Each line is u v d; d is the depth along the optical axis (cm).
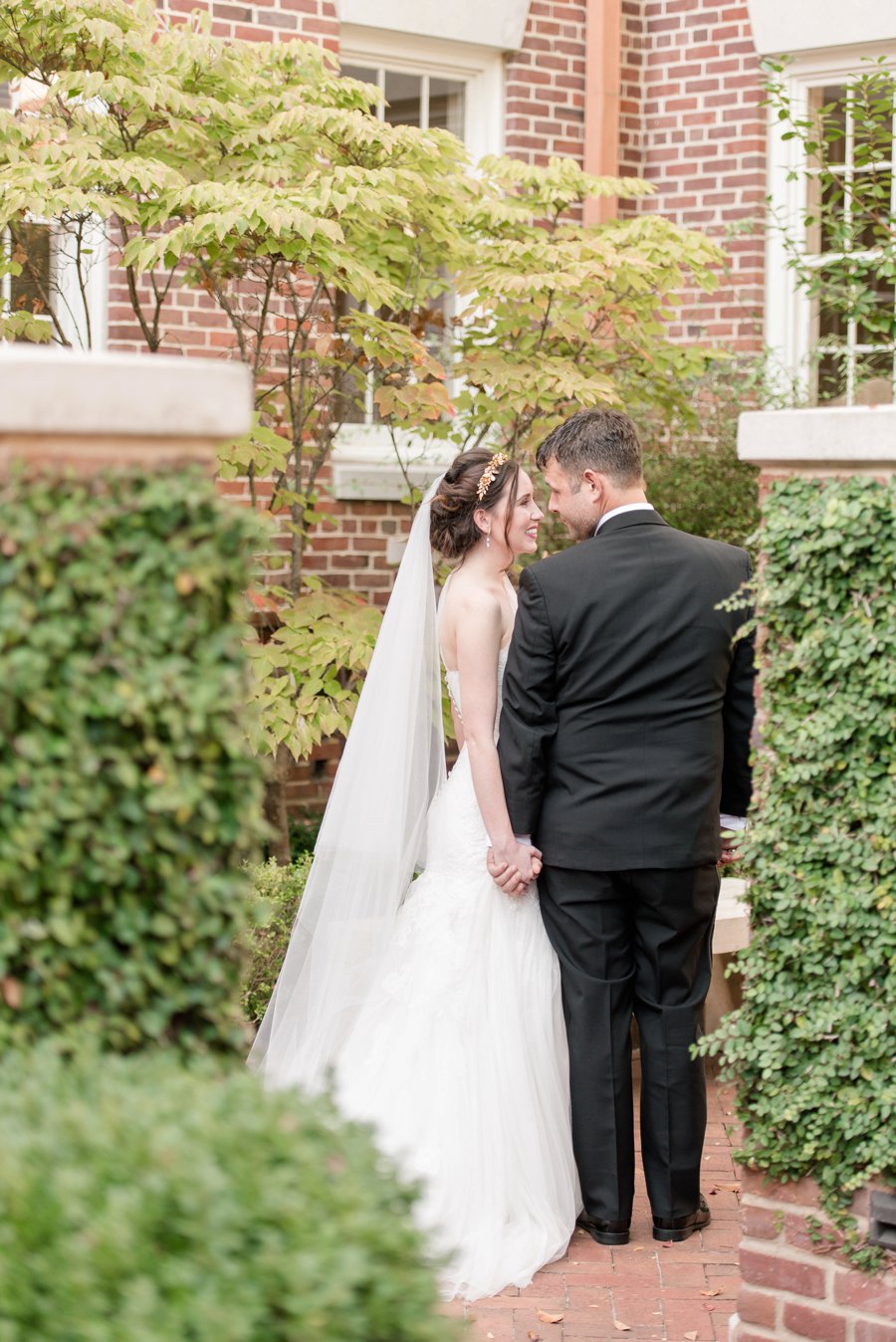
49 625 202
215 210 510
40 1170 173
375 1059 379
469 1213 359
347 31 720
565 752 368
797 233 762
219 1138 177
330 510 710
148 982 213
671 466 714
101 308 643
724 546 374
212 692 211
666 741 361
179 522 211
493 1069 371
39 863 203
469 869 386
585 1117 372
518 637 367
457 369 585
